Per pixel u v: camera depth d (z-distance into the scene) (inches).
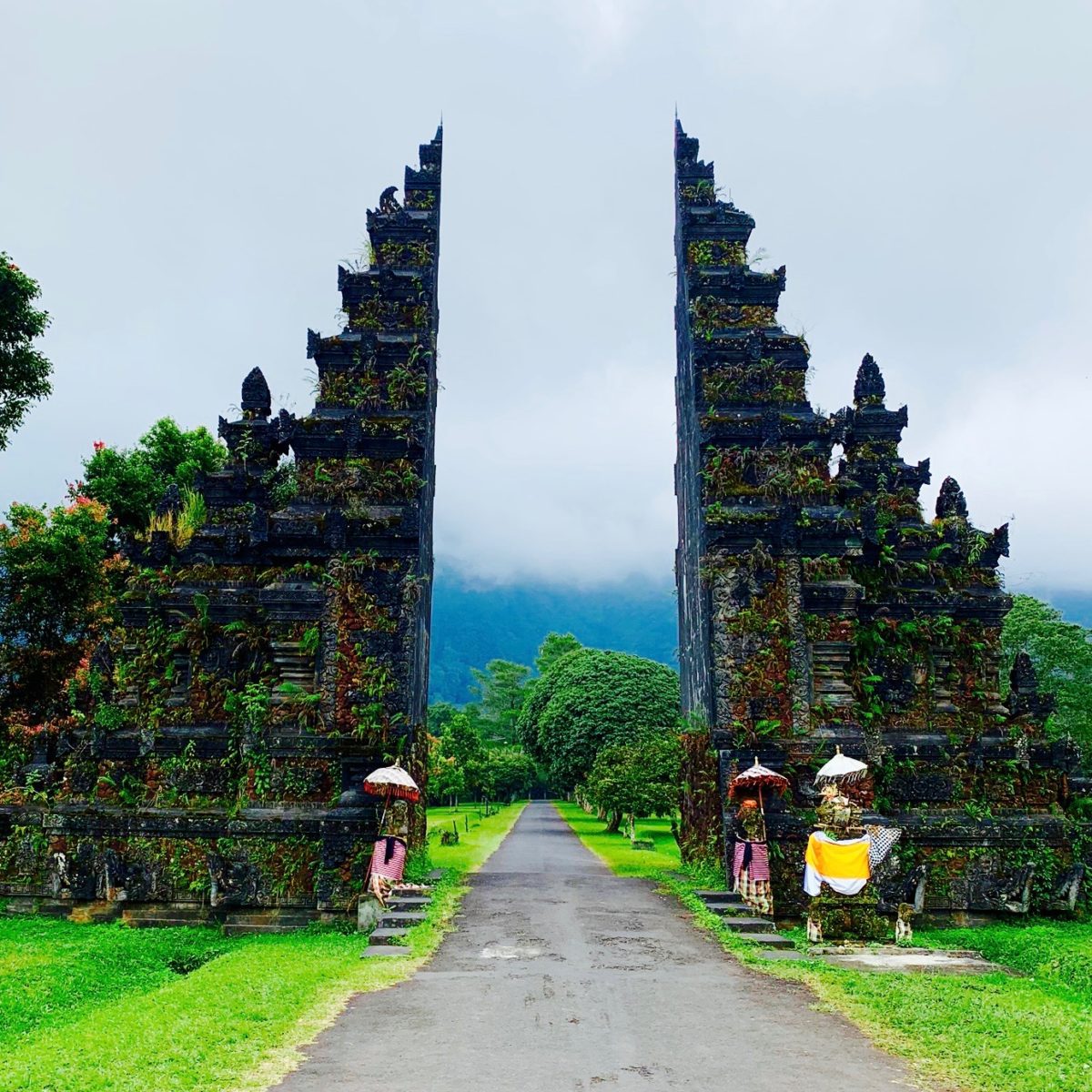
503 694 4643.2
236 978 514.3
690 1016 446.3
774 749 844.6
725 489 951.6
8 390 1080.2
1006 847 826.8
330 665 881.5
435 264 1098.7
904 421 1045.8
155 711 900.0
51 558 1302.9
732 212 1100.5
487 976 529.7
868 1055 386.6
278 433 1024.2
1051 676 1690.5
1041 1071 353.7
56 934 776.3
